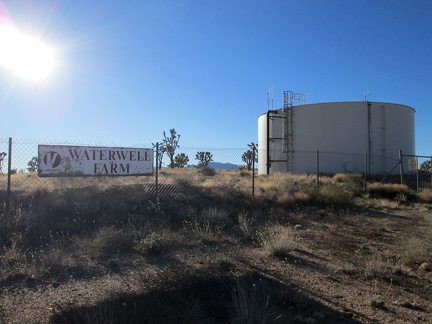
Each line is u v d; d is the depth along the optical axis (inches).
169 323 146.3
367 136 1323.8
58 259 228.7
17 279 199.9
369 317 164.1
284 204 498.0
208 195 470.3
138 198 404.5
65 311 151.6
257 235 335.0
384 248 301.1
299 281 211.3
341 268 241.3
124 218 340.2
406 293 198.2
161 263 236.8
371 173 1225.4
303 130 1392.7
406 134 1381.6
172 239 293.0
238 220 390.6
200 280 190.9
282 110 1450.5
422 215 494.0
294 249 290.7
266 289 192.1
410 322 160.2
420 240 290.4
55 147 377.7
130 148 421.4
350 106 1333.7
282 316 159.8
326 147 1349.7
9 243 258.4
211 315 158.4
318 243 317.1
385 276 225.5
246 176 987.9
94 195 380.8
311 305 174.7
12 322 146.8
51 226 300.2
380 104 1341.0
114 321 139.3
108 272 216.2
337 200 562.3
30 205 325.1
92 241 273.4
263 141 1545.3
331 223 418.3
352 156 1317.7
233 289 176.1
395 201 645.3
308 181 756.6
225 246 292.8
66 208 340.5
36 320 148.8
